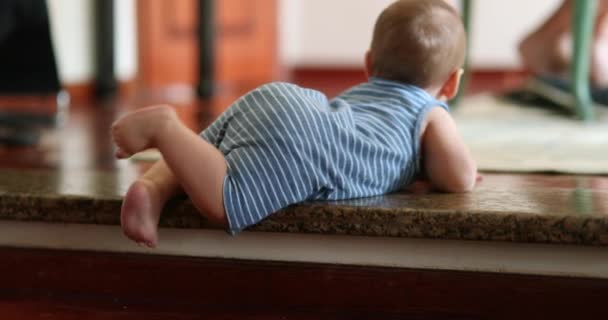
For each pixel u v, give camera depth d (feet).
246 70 13.00
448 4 4.14
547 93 8.22
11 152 5.78
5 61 6.82
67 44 9.47
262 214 3.63
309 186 3.66
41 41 6.82
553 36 8.11
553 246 3.70
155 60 11.06
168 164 3.48
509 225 3.62
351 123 3.80
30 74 6.95
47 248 4.10
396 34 4.00
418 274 3.80
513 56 14.46
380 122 3.90
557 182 4.61
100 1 9.75
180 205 3.81
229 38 12.46
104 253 4.05
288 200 3.64
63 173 4.68
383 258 3.82
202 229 3.90
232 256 3.93
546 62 8.25
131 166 5.05
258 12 13.17
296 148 3.61
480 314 3.79
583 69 7.17
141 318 3.83
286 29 15.01
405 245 3.79
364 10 14.93
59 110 7.39
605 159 5.28
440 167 3.99
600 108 7.79
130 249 4.03
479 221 3.64
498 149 5.68
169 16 11.18
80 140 6.37
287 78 14.79
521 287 3.74
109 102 9.54
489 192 4.11
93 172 4.77
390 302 3.84
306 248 3.87
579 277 3.71
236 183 3.56
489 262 3.76
